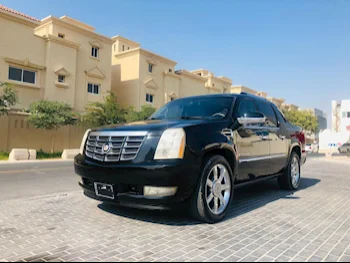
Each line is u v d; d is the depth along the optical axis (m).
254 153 4.79
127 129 3.75
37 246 2.98
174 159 3.39
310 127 54.97
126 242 3.08
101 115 20.75
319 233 3.42
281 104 58.59
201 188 3.62
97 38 24.19
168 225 3.65
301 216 4.16
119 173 3.50
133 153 3.53
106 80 25.00
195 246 2.97
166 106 5.53
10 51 18.55
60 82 20.97
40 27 22.47
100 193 3.82
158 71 30.09
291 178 6.24
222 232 3.41
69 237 3.24
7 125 18.06
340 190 6.38
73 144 21.80
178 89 32.25
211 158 3.79
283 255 2.77
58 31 21.69
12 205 4.75
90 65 23.75
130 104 28.16
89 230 3.47
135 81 28.02
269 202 5.07
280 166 5.76
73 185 7.27
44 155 18.33
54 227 3.59
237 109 4.70
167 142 3.45
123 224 3.70
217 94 5.25
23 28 19.19
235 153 4.24
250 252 2.83
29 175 9.30
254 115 4.52
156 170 3.33
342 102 56.22
